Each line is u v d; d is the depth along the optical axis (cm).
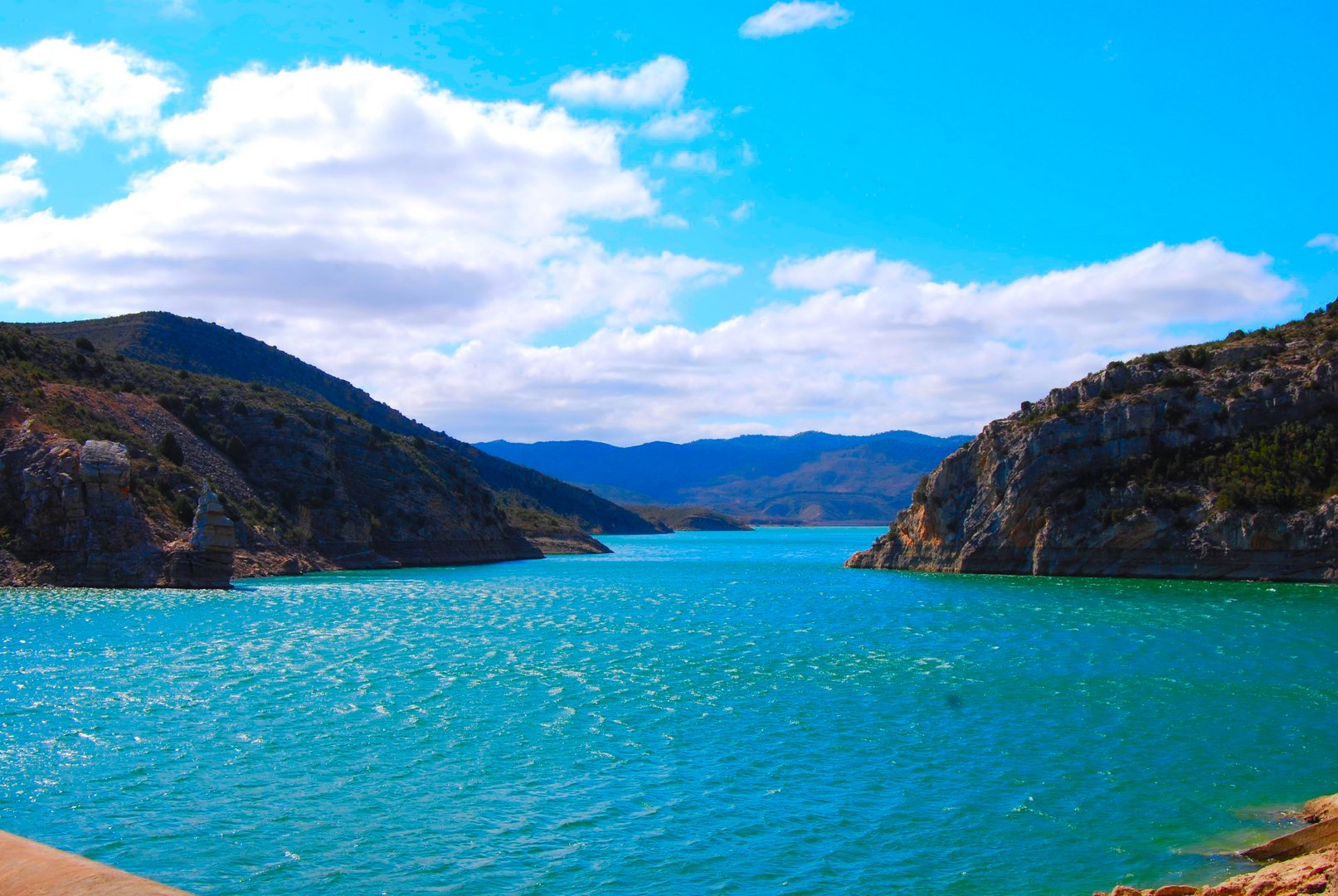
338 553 15738
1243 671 5225
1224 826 2914
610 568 17812
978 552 13562
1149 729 3984
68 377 14500
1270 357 13038
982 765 3506
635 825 2927
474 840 2800
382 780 3331
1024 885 2525
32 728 4000
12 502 11344
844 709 4384
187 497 12788
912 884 2534
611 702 4562
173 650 6184
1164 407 12781
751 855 2714
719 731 3991
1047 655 5856
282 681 5088
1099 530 12406
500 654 6138
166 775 3362
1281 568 11275
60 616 8075
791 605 9738
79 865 922
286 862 2623
